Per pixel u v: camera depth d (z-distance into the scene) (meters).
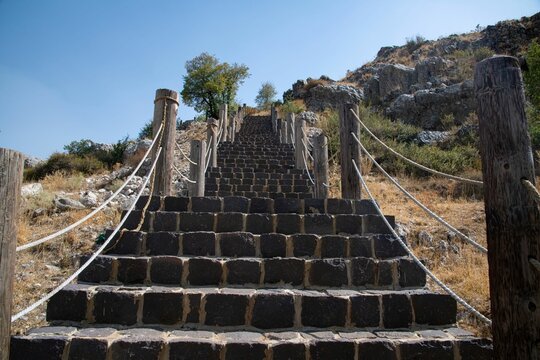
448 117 17.28
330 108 24.98
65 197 8.59
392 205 8.58
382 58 34.50
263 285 3.67
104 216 7.53
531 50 15.95
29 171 15.36
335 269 3.72
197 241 4.07
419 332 3.09
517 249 2.11
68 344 2.67
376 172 12.04
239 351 2.72
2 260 2.21
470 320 4.38
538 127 12.41
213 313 3.17
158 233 4.07
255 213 4.79
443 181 10.74
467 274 5.32
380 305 3.24
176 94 5.51
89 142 19.09
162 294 3.19
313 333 3.05
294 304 3.21
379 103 23.84
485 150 2.32
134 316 3.13
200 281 3.64
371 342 2.79
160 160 5.28
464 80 19.94
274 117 22.17
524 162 2.21
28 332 2.83
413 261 3.78
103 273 3.63
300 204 4.93
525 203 2.14
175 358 2.69
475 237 6.52
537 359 1.98
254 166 11.49
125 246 4.02
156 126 5.37
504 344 2.09
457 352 2.79
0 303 2.20
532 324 2.02
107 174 14.31
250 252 4.08
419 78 23.53
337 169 11.97
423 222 7.13
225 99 32.53
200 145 7.46
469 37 29.83
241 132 21.17
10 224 2.26
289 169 11.13
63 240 6.27
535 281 2.04
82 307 3.12
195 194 7.27
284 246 4.08
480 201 9.09
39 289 4.95
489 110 2.32
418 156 12.55
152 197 4.82
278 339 2.88
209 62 32.53
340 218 4.52
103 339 2.70
